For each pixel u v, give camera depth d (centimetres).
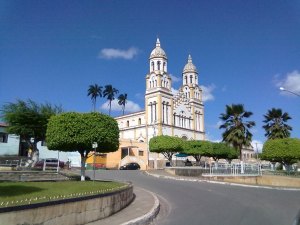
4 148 5147
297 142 4691
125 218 1318
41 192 1325
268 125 6481
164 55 9512
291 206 1761
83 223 1183
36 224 974
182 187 2709
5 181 1850
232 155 6844
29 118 4075
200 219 1398
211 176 3906
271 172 4575
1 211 877
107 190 1484
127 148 7469
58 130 2402
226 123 5675
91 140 2384
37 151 4244
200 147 6619
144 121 9156
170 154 6344
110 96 10012
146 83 9356
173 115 9206
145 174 4297
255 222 1321
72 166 6044
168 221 1380
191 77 10306
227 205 1789
